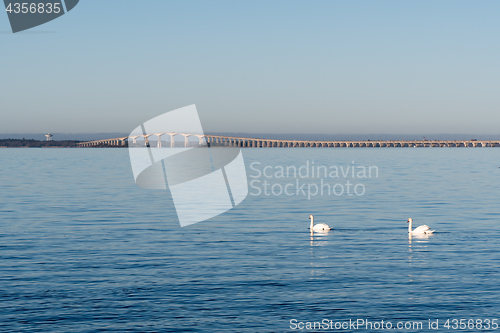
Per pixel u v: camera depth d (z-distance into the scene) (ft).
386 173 399.44
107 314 79.46
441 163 573.33
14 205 201.67
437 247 123.54
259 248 122.93
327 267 105.09
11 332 72.95
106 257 112.98
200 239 133.69
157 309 81.56
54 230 145.59
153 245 125.80
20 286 91.76
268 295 88.02
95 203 209.46
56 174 387.96
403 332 74.02
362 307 82.79
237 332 73.56
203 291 89.81
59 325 75.46
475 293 88.79
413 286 92.48
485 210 187.62
